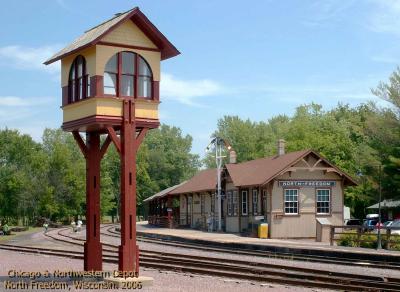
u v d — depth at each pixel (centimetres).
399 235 3209
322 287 1753
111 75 1805
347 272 2173
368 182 5328
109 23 1844
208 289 1694
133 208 1770
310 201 4488
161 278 1939
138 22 1820
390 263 2530
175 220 6988
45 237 4891
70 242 4034
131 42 1823
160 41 1853
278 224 4391
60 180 8819
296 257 2833
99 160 1927
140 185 11994
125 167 1762
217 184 5353
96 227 1908
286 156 4706
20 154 9381
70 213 8881
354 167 7056
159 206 8006
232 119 11769
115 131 1962
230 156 5700
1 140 9362
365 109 9150
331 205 4525
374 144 5328
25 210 8500
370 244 3347
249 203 4850
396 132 5166
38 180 8644
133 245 1767
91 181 1912
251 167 5091
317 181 4516
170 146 13438
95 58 1767
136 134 1897
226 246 3597
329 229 3897
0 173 8644
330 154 7456
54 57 1917
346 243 3481
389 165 4944
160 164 12812
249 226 4831
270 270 2131
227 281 1872
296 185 4469
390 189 5025
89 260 1889
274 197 4416
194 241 4009
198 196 6188
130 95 1828
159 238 4653
